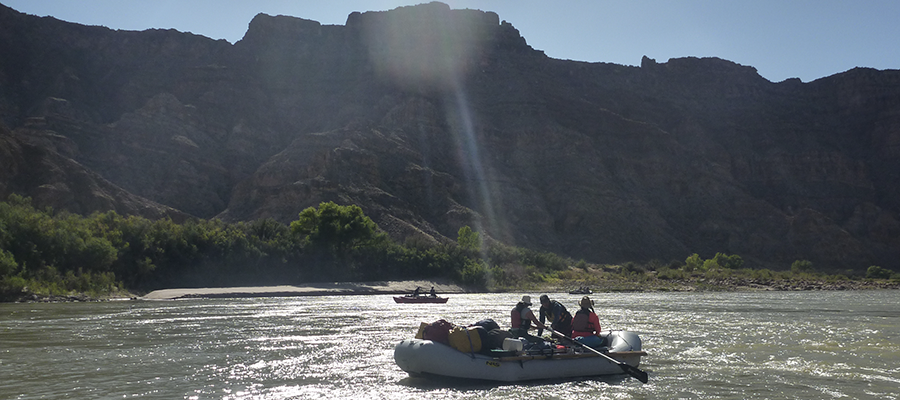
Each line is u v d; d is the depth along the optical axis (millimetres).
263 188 127875
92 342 20656
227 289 60094
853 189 178375
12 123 157000
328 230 75500
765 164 182250
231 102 177250
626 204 150500
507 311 37219
